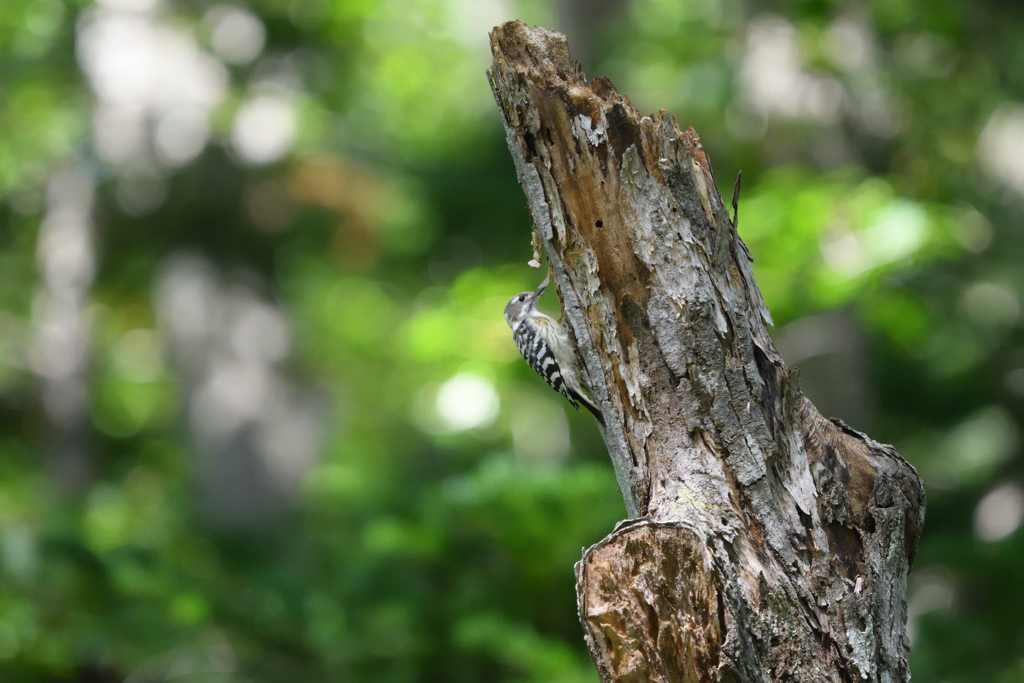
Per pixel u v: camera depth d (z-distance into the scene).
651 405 3.79
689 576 3.38
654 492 3.77
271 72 16.86
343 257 17.11
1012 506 13.12
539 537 7.14
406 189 15.01
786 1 11.11
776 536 3.52
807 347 12.58
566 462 12.66
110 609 9.12
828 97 11.58
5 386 20.02
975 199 12.55
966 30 11.77
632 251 3.81
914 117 11.93
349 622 8.09
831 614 3.43
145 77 16.36
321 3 16.45
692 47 11.72
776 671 3.34
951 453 14.98
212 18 16.45
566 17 13.73
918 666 8.02
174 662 8.51
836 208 8.58
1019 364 13.91
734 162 12.37
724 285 3.75
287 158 16.64
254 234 17.06
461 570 7.76
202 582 9.65
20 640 8.70
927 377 14.59
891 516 3.55
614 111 3.82
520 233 14.20
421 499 8.91
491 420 12.13
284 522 14.43
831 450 3.64
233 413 16.12
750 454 3.61
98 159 16.56
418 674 7.71
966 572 9.25
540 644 6.88
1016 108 12.27
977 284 12.80
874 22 11.31
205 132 16.42
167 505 15.99
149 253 17.53
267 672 8.44
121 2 16.30
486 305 10.12
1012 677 8.25
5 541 9.16
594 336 3.94
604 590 3.58
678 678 3.43
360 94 18.70
